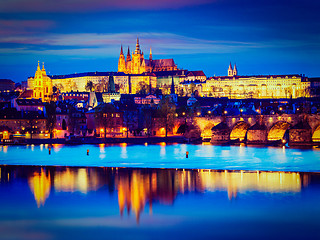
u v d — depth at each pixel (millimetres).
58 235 143000
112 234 143375
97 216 159125
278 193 184125
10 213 163000
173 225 150125
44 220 155500
